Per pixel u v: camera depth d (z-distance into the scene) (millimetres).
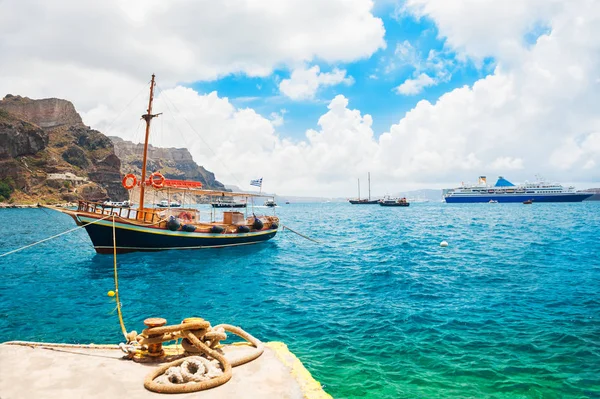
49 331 11672
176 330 6484
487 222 64312
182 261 26234
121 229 27328
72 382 5512
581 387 7820
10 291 17359
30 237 44812
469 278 19000
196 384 5367
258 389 5492
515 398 7430
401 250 30406
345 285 18125
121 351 7051
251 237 35688
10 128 170875
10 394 5074
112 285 18609
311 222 74812
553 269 21328
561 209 116938
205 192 34781
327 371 8688
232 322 12570
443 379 8234
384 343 10375
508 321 12062
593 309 13203
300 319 12734
